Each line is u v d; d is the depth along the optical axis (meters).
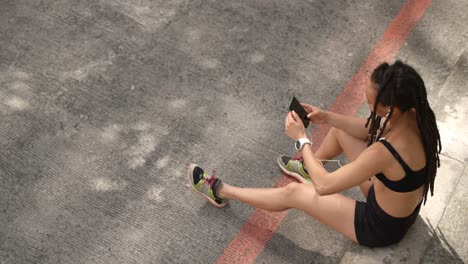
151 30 5.23
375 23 5.36
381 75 2.89
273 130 4.59
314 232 3.98
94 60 5.00
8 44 5.11
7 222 4.01
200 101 4.74
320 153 4.11
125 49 5.09
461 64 4.86
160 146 4.46
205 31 5.23
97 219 4.04
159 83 4.85
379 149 2.99
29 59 5.00
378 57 5.11
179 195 4.19
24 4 5.41
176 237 3.96
